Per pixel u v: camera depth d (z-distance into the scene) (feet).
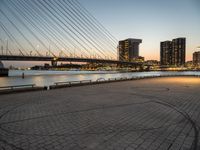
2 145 15.55
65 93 44.47
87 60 245.04
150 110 27.45
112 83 75.31
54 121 21.81
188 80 94.17
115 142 16.19
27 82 194.80
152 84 70.28
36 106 29.60
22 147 15.21
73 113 25.45
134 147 15.30
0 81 207.51
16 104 31.04
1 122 21.30
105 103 32.40
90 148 15.07
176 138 17.10
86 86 62.34
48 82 195.31
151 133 18.28
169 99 36.63
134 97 38.88
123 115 24.62
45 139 16.72
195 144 15.89
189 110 27.55
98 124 20.84
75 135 17.62
